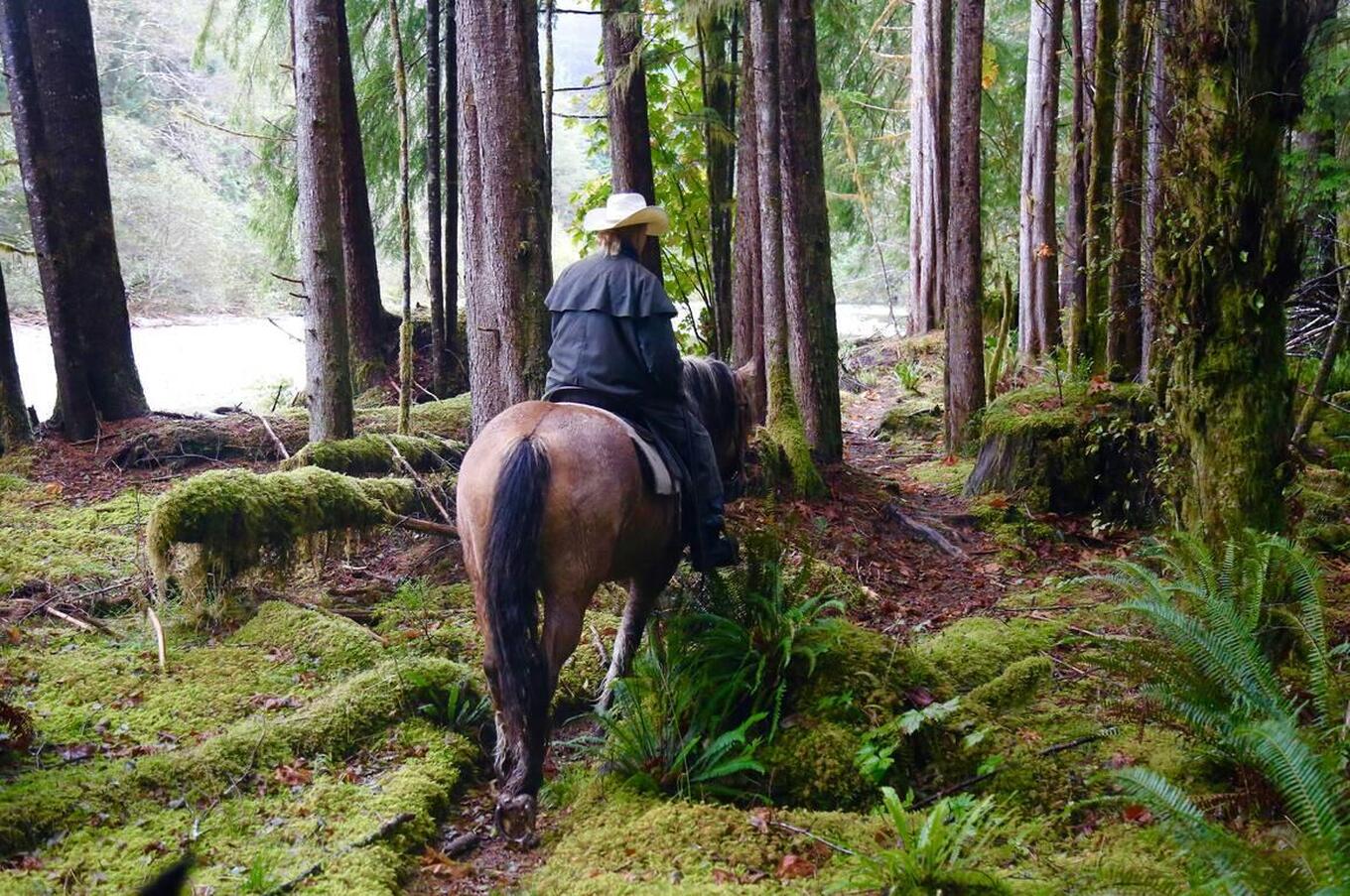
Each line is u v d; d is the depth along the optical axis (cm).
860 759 439
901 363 1569
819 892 362
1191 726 423
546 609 418
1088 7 1307
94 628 594
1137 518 810
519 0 661
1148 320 839
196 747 462
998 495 852
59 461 921
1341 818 315
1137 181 873
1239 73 469
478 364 708
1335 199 745
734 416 568
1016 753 449
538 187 679
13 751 443
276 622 598
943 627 631
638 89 988
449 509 762
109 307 1003
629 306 468
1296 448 808
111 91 2908
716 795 443
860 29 1750
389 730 491
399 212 1425
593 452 425
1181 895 306
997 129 1698
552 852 415
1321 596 478
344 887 372
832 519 803
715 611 514
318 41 797
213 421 980
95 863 378
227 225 2980
